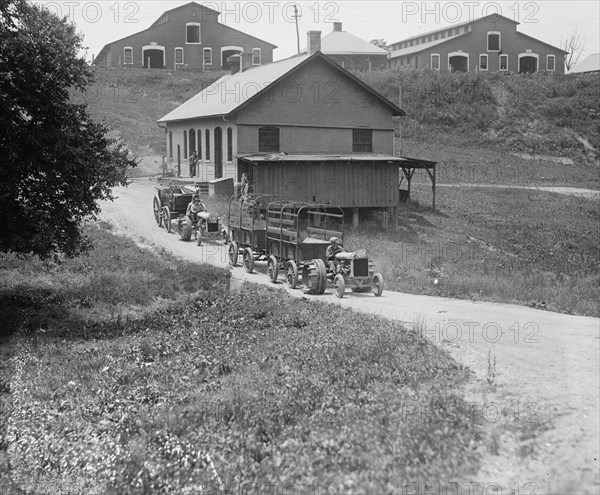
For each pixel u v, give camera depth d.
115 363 14.06
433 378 10.56
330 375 10.97
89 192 20.66
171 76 78.81
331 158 37.53
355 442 8.34
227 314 17.88
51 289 22.81
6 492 9.75
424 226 40.00
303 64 39.03
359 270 20.16
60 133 19.94
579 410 9.06
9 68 19.11
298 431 9.05
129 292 22.61
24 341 16.95
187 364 13.29
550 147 71.25
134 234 32.06
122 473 9.31
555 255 34.31
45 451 10.43
